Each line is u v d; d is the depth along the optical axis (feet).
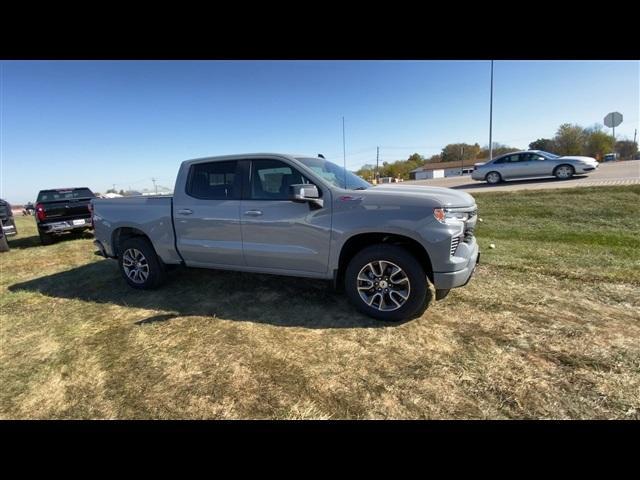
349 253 11.88
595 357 8.60
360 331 10.61
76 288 16.38
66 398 8.10
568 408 7.05
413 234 10.20
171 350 10.02
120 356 9.84
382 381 8.19
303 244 11.73
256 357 9.45
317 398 7.73
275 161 12.39
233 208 12.75
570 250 18.16
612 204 26.84
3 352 10.37
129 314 12.83
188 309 12.96
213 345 10.19
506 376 8.11
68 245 29.17
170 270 16.44
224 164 13.25
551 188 34.24
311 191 10.87
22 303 14.57
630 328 9.90
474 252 11.25
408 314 10.77
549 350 9.03
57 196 33.68
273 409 7.45
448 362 8.77
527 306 11.62
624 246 18.61
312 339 10.27
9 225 29.60
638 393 7.32
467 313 11.34
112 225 15.53
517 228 25.14
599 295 12.23
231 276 16.55
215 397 7.91
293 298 13.47
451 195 11.10
